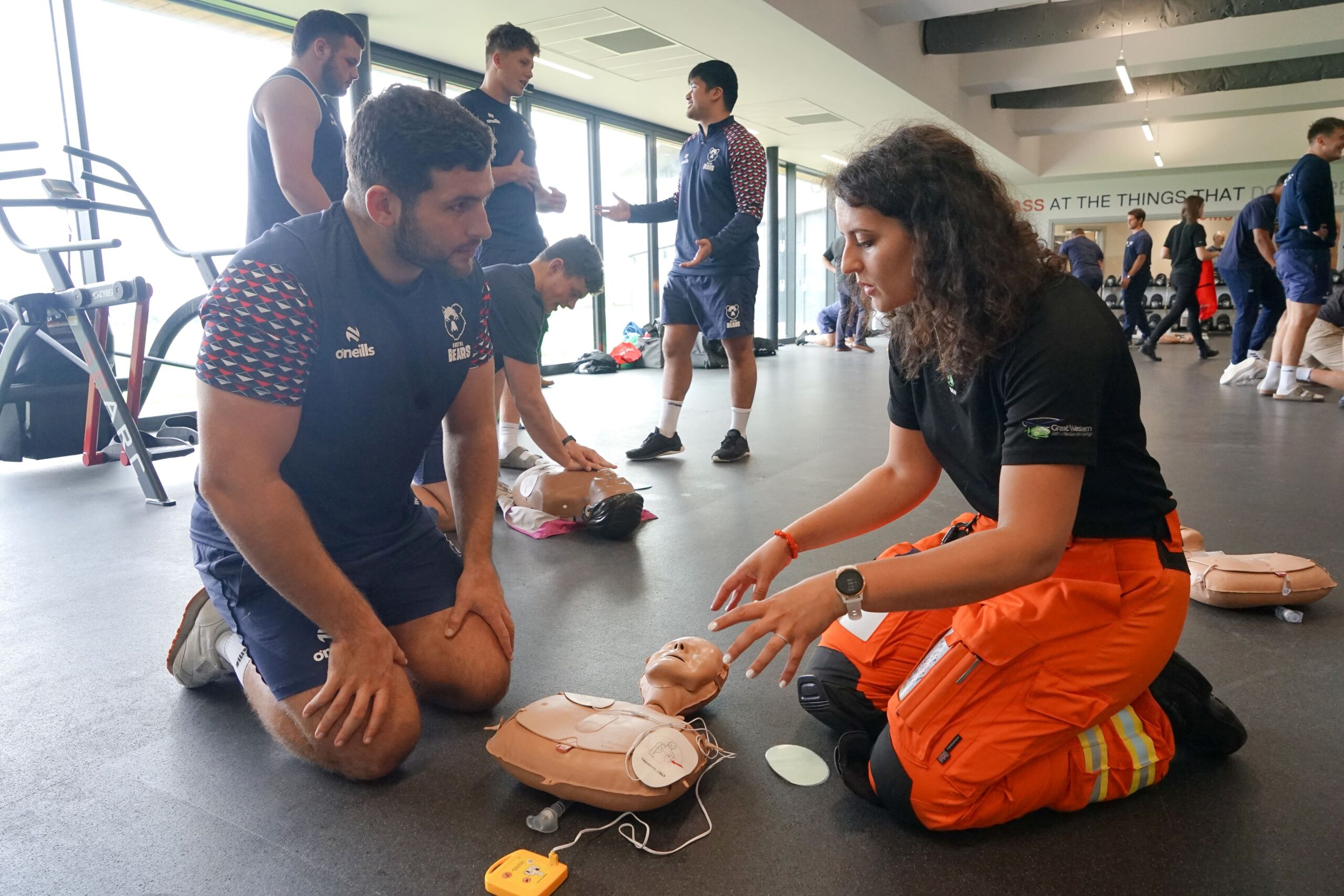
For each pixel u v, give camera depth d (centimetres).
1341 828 109
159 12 466
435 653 137
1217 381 628
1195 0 711
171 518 277
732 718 141
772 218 1086
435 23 564
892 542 238
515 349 252
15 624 186
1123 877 100
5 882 101
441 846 108
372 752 118
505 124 347
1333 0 666
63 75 420
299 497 126
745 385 356
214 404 105
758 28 598
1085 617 104
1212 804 115
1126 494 106
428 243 111
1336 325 512
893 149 99
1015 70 892
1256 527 242
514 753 116
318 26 250
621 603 193
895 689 125
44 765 128
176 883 101
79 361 300
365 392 120
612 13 558
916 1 660
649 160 903
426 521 147
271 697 125
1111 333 99
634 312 938
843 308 1030
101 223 441
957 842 108
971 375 103
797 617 97
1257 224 560
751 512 272
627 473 335
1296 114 1180
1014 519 97
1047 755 107
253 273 108
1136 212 988
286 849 107
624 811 111
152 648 172
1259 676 153
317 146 250
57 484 330
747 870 103
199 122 482
